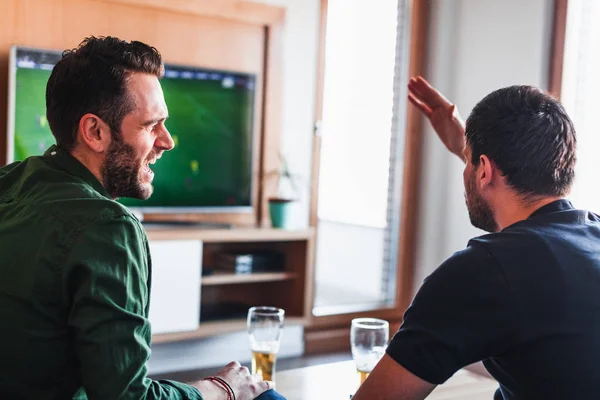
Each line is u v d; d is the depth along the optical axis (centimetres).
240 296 435
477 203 130
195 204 407
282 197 438
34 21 356
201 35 407
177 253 366
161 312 363
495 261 112
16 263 112
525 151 121
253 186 426
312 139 450
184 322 371
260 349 157
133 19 384
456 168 454
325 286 544
